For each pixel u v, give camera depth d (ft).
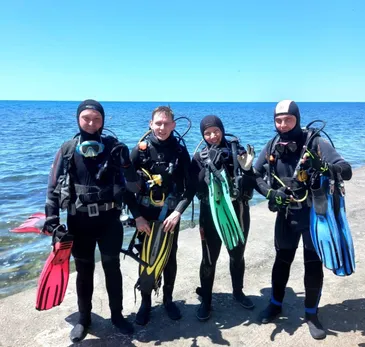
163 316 10.40
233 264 10.77
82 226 8.95
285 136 9.29
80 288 9.30
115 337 9.40
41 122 135.85
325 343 9.06
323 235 8.68
